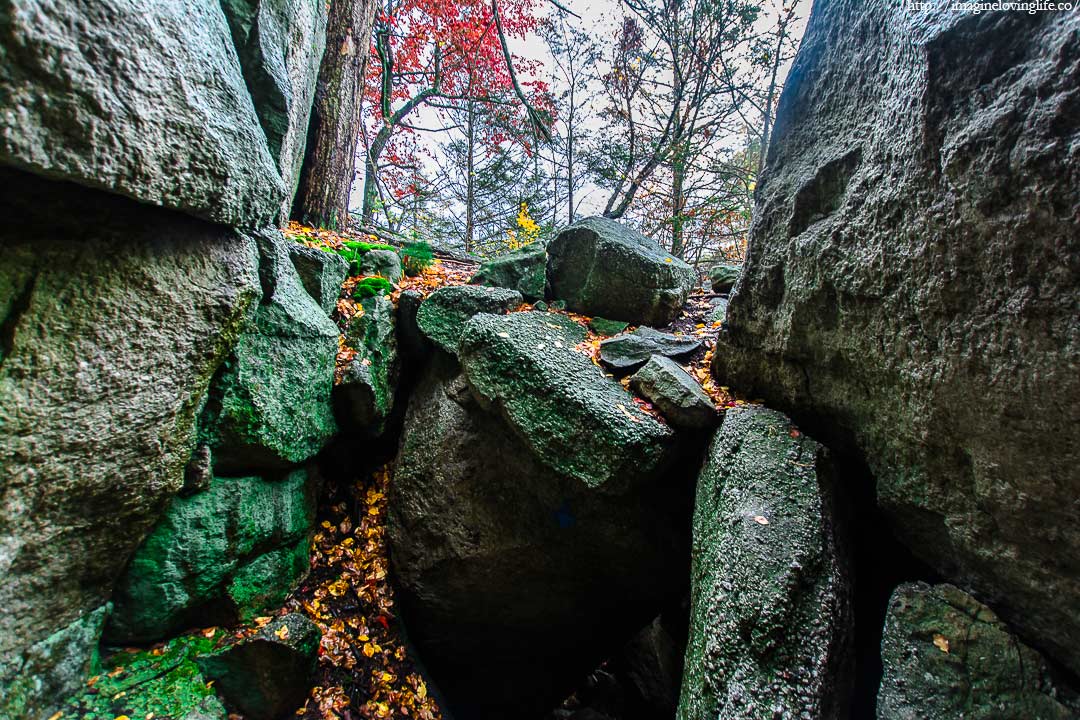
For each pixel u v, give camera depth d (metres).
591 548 3.43
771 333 2.82
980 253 1.57
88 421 1.92
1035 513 1.58
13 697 1.97
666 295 4.14
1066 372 1.37
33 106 1.33
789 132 2.78
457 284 4.45
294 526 3.43
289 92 3.00
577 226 4.45
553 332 3.64
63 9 1.33
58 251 1.72
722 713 1.81
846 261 2.21
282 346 3.13
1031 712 1.59
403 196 12.87
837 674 1.88
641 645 5.55
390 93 11.33
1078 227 1.29
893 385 2.08
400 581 3.80
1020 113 1.39
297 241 4.20
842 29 2.40
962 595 1.92
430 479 3.79
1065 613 1.60
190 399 2.39
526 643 4.10
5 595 1.88
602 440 2.81
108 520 2.19
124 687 2.37
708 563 2.27
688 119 10.91
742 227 10.48
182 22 1.84
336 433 3.77
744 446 2.52
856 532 2.59
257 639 2.70
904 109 1.84
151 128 1.66
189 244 2.15
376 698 3.25
